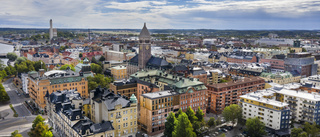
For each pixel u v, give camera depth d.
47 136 163.00
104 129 156.12
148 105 182.88
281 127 184.38
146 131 187.50
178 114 181.50
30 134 171.00
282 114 182.75
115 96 174.12
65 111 173.75
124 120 170.25
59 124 183.50
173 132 159.88
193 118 182.75
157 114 184.25
